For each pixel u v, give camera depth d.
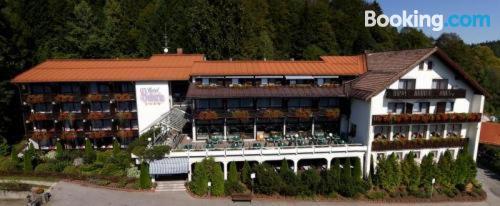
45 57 56.50
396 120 35.47
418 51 37.28
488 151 44.44
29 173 35.28
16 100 47.34
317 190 32.97
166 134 38.47
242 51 60.53
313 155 35.59
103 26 65.06
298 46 75.19
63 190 32.31
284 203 31.30
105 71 40.44
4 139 42.94
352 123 39.78
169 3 71.75
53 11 62.50
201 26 59.34
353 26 80.62
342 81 41.41
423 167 35.50
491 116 72.31
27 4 59.88
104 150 41.66
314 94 38.50
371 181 35.94
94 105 41.53
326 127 41.88
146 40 64.88
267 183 32.25
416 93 35.38
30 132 40.72
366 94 35.38
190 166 33.78
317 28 74.88
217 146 36.56
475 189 35.84
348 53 77.38
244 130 40.38
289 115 38.84
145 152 32.72
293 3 84.19
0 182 33.53
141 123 40.72
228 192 32.28
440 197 34.16
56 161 37.19
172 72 40.72
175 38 64.06
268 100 39.94
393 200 32.94
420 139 37.41
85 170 35.59
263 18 76.81
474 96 38.09
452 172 35.62
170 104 40.78
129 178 33.91
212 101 39.16
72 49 60.66
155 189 32.91
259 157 34.72
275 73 39.25
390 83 34.59
